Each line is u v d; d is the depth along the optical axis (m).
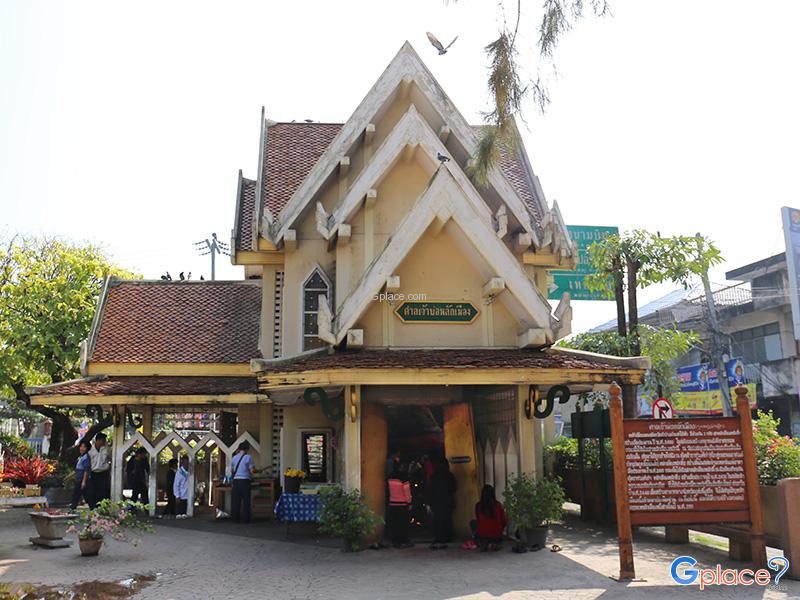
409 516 13.96
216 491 18.36
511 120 10.16
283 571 11.05
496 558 11.67
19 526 16.77
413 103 18.36
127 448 18.16
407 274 13.59
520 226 17.55
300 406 18.47
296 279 18.19
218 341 20.08
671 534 13.30
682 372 35.88
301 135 21.73
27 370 25.97
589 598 9.02
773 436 13.38
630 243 20.56
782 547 10.18
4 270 27.09
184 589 10.02
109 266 28.75
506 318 13.69
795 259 30.28
